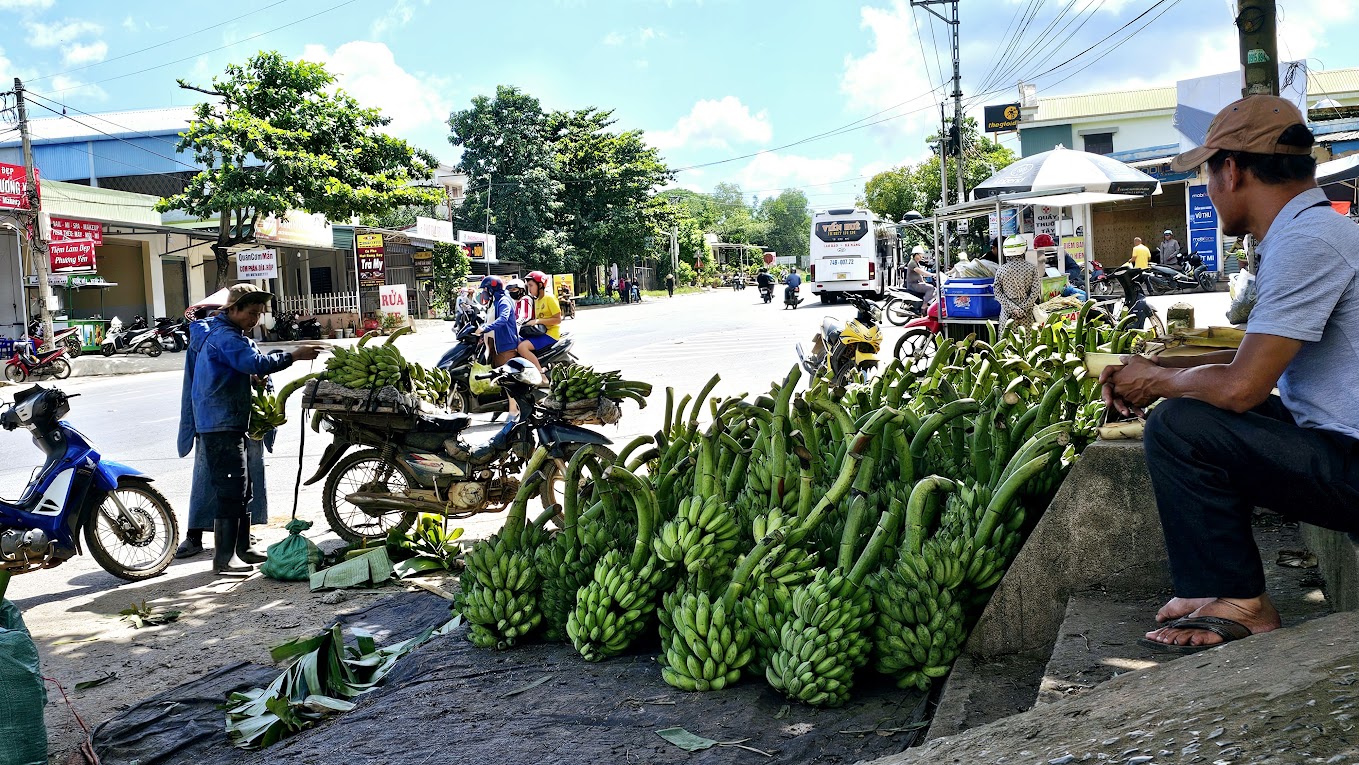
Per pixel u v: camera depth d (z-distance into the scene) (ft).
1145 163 103.81
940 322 45.19
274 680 13.57
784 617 10.90
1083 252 83.97
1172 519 9.03
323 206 90.53
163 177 123.85
